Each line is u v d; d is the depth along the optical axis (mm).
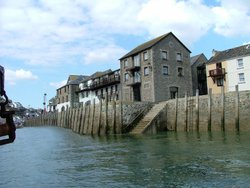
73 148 30766
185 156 21188
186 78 65062
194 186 13578
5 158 25422
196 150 23766
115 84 74250
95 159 22531
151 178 15445
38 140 43562
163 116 46031
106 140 37531
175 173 16172
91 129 49406
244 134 34125
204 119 41031
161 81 61219
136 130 45375
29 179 16859
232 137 31812
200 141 29859
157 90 60375
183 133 40188
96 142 35875
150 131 44438
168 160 20031
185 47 65875
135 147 28250
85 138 42750
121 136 41938
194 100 42344
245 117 37188
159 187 13766
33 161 23172
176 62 64062
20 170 19594
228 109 38781
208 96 40125
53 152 28141
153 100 60000
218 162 18438
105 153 25453
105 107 47469
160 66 61562
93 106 49875
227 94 39031
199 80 72438
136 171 17266
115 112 46500
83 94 93562
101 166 19500
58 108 111688
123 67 70062
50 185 15289
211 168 16906
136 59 65812
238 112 37312
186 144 28031
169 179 15023
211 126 39906
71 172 18141
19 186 15398
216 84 64188
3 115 5906
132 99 66625
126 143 32406
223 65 62906
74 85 100500
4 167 20953
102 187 14297
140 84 64062
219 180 14320
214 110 39906
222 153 21625
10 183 16109
